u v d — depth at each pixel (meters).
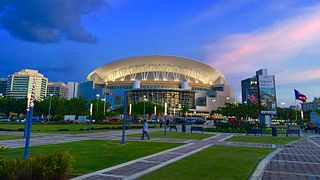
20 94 107.88
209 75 164.25
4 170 6.49
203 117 125.06
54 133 29.12
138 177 8.23
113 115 93.31
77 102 78.81
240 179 8.03
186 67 159.50
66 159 7.29
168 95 129.75
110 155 12.95
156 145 18.03
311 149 17.25
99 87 150.50
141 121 79.00
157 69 155.62
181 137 26.19
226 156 13.06
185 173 8.84
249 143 20.83
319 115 47.59
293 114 101.75
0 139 20.97
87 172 8.97
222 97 144.38
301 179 8.35
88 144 17.98
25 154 10.13
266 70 110.44
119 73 159.25
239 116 58.53
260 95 60.56
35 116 86.44
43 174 6.64
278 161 11.99
